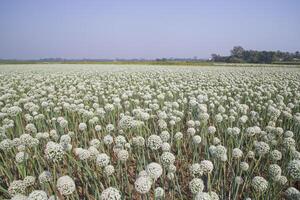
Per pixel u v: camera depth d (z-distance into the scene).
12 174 4.34
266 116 7.10
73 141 5.77
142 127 5.95
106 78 17.88
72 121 7.30
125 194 3.82
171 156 3.12
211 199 2.52
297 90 11.35
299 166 2.88
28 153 4.29
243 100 9.77
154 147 3.51
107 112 7.14
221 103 8.57
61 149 3.11
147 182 2.57
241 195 3.72
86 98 8.91
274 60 67.06
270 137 4.51
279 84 13.41
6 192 3.30
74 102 8.35
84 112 6.17
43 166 4.61
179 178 4.39
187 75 19.73
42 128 6.17
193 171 3.03
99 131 5.85
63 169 4.70
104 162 3.24
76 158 4.95
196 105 7.00
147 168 2.83
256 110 8.13
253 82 14.77
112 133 5.98
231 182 3.81
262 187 2.91
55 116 7.00
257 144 3.74
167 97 9.70
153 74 20.73
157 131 6.25
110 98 9.56
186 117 7.66
